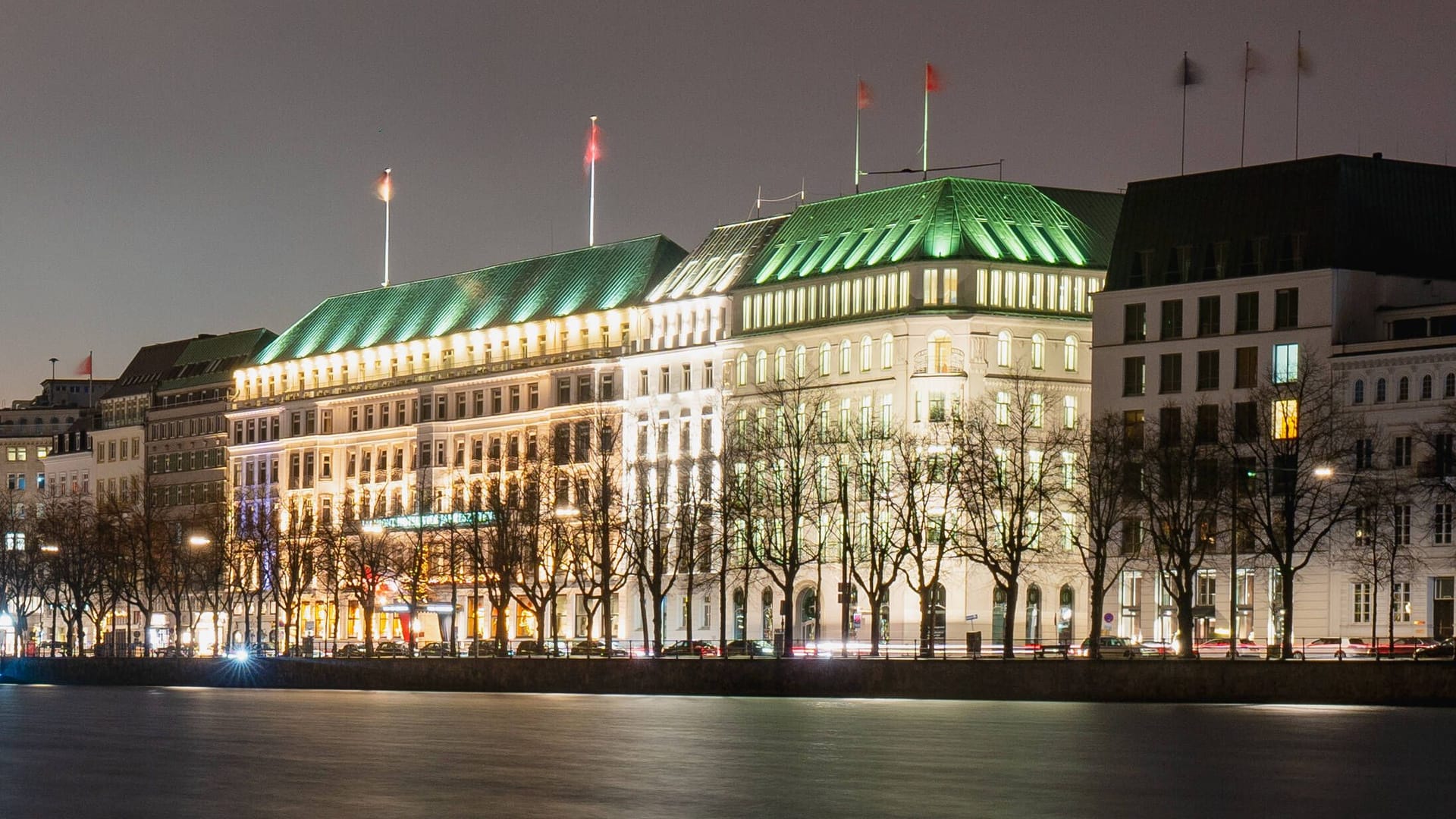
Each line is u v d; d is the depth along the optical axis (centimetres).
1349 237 18912
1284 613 15925
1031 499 17988
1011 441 18812
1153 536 16838
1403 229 19225
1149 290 19888
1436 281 19188
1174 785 8581
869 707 13900
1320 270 18762
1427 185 19475
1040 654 17550
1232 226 19512
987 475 18225
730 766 9288
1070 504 18500
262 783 8581
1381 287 19000
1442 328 18362
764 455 19775
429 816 7469
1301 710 13362
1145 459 17600
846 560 19912
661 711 13538
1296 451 16562
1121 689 14412
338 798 8050
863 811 7644
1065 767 9250
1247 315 19250
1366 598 17888
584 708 14038
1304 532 16312
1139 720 12350
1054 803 7950
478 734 11294
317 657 19412
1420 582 17638
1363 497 16950
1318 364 18362
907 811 7656
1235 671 14250
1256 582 18612
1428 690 13738
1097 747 10325
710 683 15912
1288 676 14125
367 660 18100
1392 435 17975
